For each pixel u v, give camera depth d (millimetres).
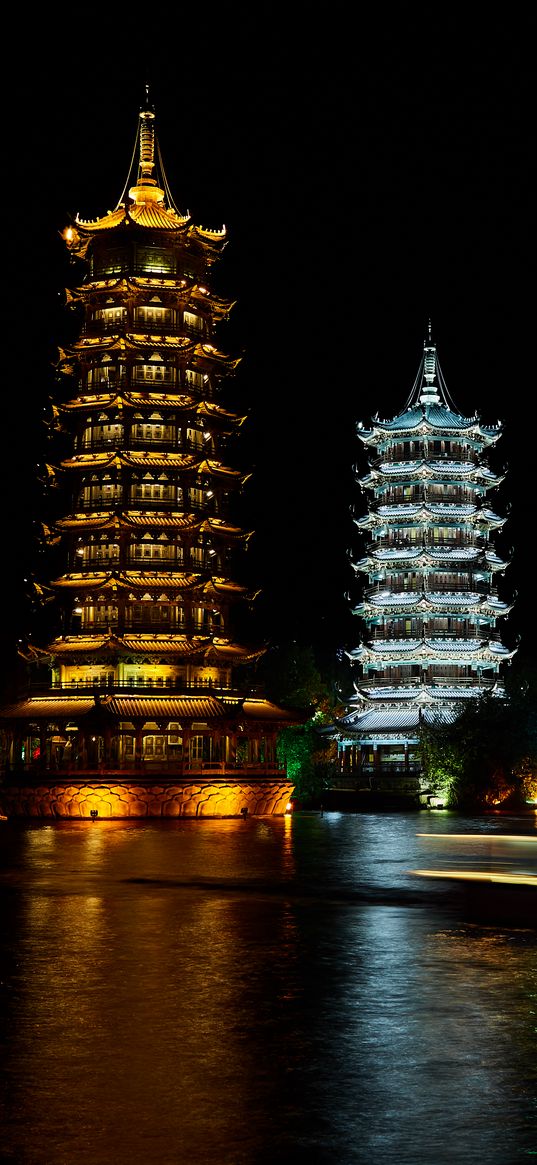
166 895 58656
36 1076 29109
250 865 73188
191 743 131875
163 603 131250
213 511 138500
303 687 170375
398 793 152125
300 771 158875
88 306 137375
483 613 172875
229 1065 29906
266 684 168250
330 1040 31953
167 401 134500
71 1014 34531
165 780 121688
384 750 172125
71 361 138875
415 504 174875
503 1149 24844
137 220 138500
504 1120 26344
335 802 156375
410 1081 28750
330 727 171875
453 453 177125
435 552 172125
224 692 128875
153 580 130750
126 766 122062
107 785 119938
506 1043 31672
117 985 38031
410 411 180250
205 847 86688
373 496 182625
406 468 174750
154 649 127812
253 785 126812
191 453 134250
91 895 58562
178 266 139375
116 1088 28266
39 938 46125
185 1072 29391
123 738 128875
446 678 169000
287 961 41781
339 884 63469
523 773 146125
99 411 134000
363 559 180125
